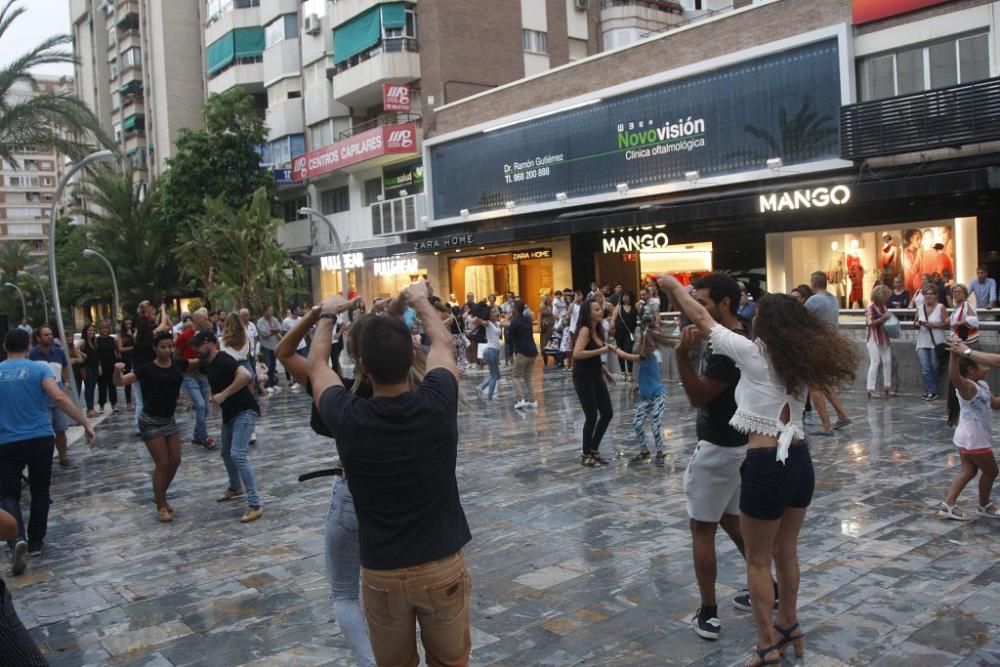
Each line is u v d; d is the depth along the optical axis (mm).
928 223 17719
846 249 19281
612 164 23062
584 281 25969
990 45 15633
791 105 18688
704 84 20453
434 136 29516
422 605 2693
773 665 3803
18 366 6590
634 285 24859
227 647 4602
